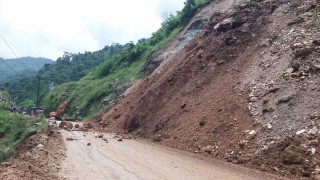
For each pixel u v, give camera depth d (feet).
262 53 83.46
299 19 82.69
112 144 80.23
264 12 98.68
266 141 58.54
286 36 80.89
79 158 59.72
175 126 86.12
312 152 50.90
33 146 74.69
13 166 47.37
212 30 114.32
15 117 120.37
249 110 69.26
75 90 223.92
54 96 242.17
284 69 71.41
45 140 79.20
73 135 97.86
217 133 70.44
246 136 63.31
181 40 150.30
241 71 84.33
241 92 76.54
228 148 64.18
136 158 61.05
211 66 96.22
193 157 64.59
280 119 60.59
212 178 47.03
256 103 69.56
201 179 46.11
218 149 65.92
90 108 180.34
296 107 60.44
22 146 78.74
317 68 64.44
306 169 49.11
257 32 93.25
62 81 372.99
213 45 103.76
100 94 182.80
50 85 364.17
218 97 81.61
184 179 45.68
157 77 124.98
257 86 74.02
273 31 87.66
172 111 93.20
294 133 55.67
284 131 57.52
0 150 76.38
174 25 183.32
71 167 51.06
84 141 84.58
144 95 115.55
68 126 122.52
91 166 52.44
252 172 51.93
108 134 104.32
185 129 80.74
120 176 45.93
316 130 53.78
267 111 64.85
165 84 108.58
